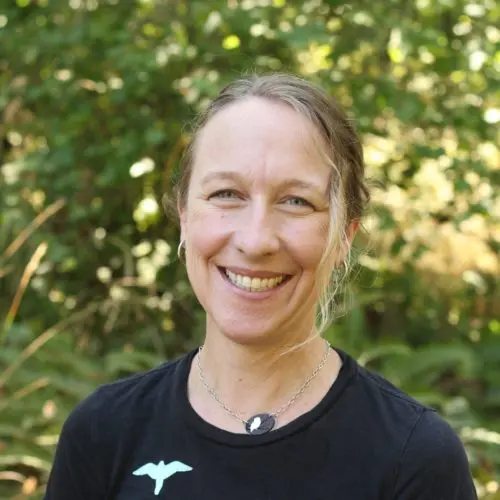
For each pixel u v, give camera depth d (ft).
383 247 17.62
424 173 17.90
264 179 5.25
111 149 16.11
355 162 5.69
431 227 17.81
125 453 5.74
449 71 15.92
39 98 16.67
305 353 5.66
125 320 17.99
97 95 16.70
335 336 15.93
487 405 17.17
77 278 18.17
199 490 5.39
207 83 14.26
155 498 5.47
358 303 16.51
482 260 19.34
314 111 5.38
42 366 15.58
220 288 5.47
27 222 16.98
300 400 5.59
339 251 5.60
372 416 5.45
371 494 5.22
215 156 5.40
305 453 5.33
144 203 17.35
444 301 18.95
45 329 17.69
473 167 16.01
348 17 15.46
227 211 5.39
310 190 5.29
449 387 17.74
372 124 16.19
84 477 5.90
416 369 16.01
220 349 5.71
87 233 18.01
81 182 16.78
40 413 14.28
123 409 5.88
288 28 15.21
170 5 16.19
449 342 17.75
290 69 15.28
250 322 5.40
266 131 5.30
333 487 5.24
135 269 18.25
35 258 14.08
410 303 18.79
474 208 16.06
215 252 5.42
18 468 13.96
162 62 15.01
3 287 17.60
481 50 15.56
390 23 15.08
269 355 5.57
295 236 5.28
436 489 5.23
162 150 16.89
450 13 16.60
